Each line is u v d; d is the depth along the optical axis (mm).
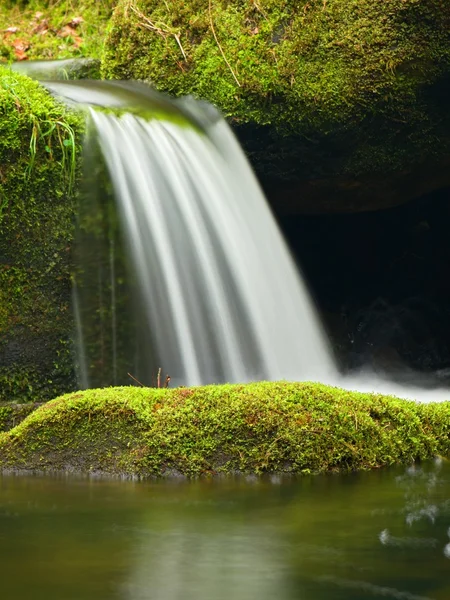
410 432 4051
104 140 5348
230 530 2693
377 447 3869
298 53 6547
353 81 6480
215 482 3521
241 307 5961
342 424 3805
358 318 8891
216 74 6695
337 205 7578
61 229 5129
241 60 6645
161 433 3717
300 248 8734
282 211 7699
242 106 6629
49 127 5102
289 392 3889
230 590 2102
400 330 8891
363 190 7305
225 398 3811
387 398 4191
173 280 5504
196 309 5605
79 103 5496
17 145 5008
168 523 2801
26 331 5043
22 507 3064
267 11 6668
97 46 10281
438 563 2309
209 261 5781
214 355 5656
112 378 5203
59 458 3816
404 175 7145
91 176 5238
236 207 6277
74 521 2834
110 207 5277
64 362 5105
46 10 11023
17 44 10438
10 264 5020
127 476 3670
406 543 2520
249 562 2336
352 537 2594
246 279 6074
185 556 2396
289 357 6379
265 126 6656
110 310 5230
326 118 6574
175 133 6074
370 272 9070
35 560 2367
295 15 6582
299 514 2922
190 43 6859
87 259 5195
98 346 5191
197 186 5934
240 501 3141
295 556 2393
